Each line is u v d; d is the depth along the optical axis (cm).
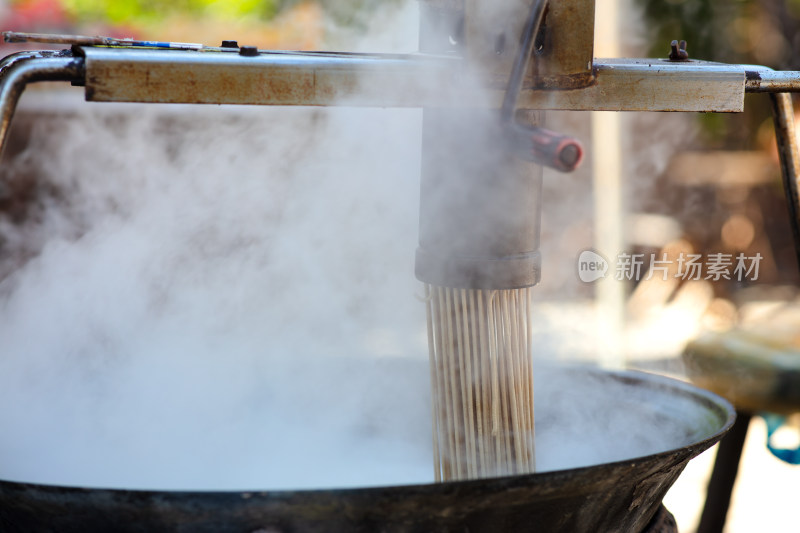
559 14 125
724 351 265
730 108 138
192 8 414
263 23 394
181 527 115
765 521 361
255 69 118
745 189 663
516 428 143
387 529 118
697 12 602
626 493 130
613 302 466
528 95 127
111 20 414
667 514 163
